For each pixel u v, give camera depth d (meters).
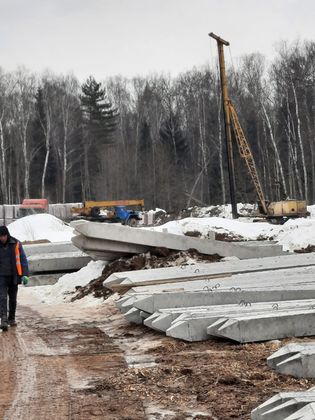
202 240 17.45
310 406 4.74
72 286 17.69
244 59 74.25
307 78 67.19
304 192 64.31
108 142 82.25
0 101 71.00
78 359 8.62
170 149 74.62
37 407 6.34
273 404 5.20
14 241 12.04
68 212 56.03
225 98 44.44
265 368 7.18
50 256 21.41
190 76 83.94
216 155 70.75
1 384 7.34
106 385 7.00
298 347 7.00
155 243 17.14
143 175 71.00
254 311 9.05
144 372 7.40
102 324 11.80
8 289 12.16
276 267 13.93
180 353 8.39
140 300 10.34
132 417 5.89
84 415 6.02
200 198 70.31
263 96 68.12
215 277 13.12
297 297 10.31
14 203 72.31
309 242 23.23
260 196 45.78
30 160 69.44
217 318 8.95
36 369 8.08
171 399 6.36
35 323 12.53
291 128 65.00
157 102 84.44
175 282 12.73
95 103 83.75
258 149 68.06
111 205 50.75
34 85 76.94
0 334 11.22
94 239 17.06
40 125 75.12
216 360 7.75
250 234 28.91
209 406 6.05
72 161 74.44
